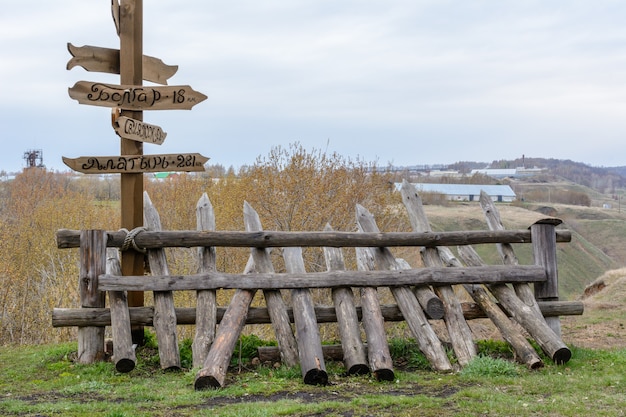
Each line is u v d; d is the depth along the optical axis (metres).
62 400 7.50
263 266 9.97
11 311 26.92
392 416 6.64
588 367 9.02
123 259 9.91
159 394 7.66
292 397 7.59
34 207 42.00
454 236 10.42
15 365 9.54
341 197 24.03
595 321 16.28
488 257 45.69
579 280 55.75
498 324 9.72
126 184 10.00
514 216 56.66
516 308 9.82
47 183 47.25
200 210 10.31
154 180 34.09
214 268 9.88
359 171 25.09
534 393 7.61
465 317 10.26
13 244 31.50
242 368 9.26
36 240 31.84
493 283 10.20
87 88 9.69
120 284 9.26
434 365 9.09
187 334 18.03
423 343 9.30
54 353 9.95
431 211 53.56
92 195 41.50
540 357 9.54
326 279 9.62
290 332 9.37
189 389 7.95
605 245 84.88
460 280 9.94
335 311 9.75
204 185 32.12
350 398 7.53
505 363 8.83
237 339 8.94
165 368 8.95
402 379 8.48
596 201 133.38
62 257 30.86
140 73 10.12
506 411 6.77
